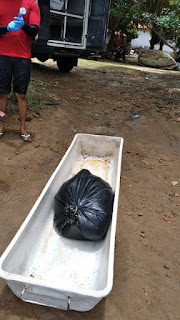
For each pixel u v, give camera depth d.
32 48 7.62
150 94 7.81
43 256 2.42
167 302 2.29
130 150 4.74
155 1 15.92
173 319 2.16
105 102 6.92
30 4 3.78
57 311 2.15
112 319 2.13
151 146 4.89
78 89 7.88
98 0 8.07
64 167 3.32
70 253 2.48
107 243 2.26
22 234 2.12
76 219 2.50
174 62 16.48
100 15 8.20
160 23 13.68
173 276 2.53
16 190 3.54
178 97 7.52
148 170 4.21
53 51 7.99
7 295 2.24
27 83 4.15
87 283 2.21
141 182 3.93
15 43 3.81
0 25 3.80
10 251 1.90
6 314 2.11
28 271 2.24
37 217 2.45
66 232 2.56
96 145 4.11
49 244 2.54
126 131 5.40
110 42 19.45
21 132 4.54
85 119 5.82
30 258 2.31
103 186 2.82
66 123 5.51
